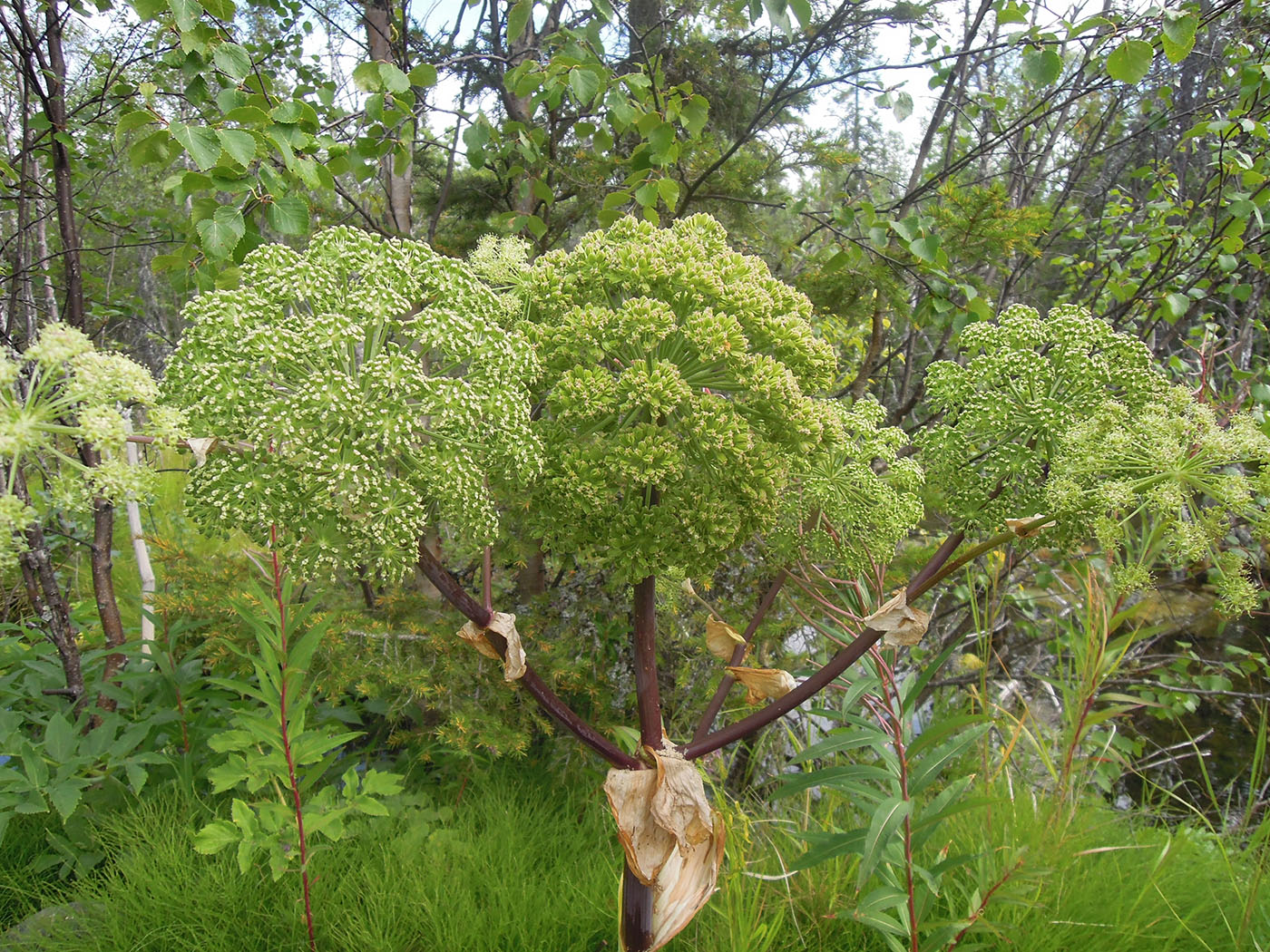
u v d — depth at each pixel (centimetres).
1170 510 188
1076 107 720
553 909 309
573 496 188
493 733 369
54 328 138
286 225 289
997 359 231
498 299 202
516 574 481
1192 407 191
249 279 181
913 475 244
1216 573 201
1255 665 634
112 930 289
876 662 249
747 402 201
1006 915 294
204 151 262
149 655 387
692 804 201
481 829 371
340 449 162
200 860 319
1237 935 295
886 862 253
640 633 213
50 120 390
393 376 161
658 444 183
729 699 434
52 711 400
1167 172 625
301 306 190
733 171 513
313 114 298
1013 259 631
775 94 476
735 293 195
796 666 456
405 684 370
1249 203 465
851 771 243
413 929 298
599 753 211
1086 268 685
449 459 173
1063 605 641
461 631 200
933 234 438
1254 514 182
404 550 176
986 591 486
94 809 345
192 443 160
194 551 537
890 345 738
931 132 556
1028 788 395
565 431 200
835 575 284
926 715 554
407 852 323
